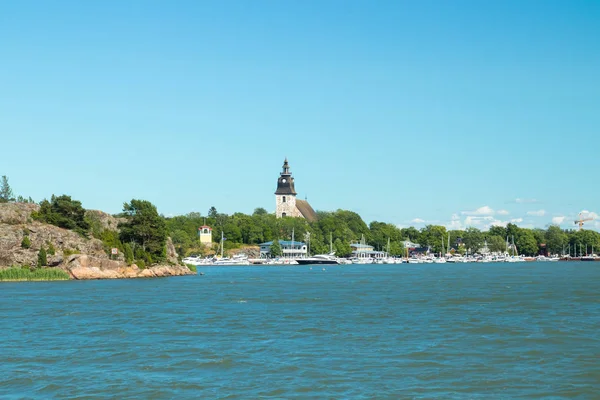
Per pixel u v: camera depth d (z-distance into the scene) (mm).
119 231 185500
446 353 58500
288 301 105375
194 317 83500
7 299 107375
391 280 173750
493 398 44594
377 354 58188
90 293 120375
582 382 48406
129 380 49562
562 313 85562
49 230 162625
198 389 47062
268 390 46562
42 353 59375
